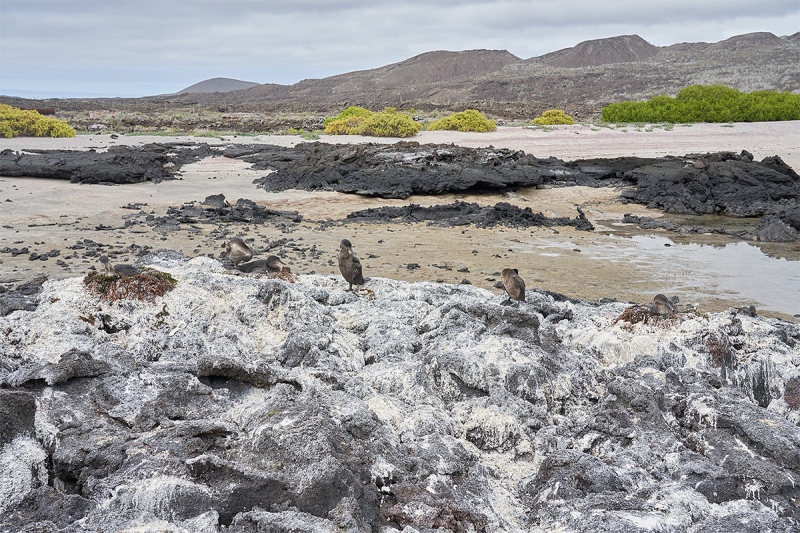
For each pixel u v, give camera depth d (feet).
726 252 62.85
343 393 20.65
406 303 31.01
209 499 15.79
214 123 192.13
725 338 26.30
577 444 20.79
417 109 262.88
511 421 21.09
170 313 26.48
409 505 16.60
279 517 15.05
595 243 65.41
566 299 39.29
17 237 59.67
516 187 93.81
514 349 24.47
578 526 16.08
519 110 250.16
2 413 17.48
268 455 17.21
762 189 89.30
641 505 16.87
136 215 72.08
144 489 15.89
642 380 22.95
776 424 19.76
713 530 15.75
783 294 48.73
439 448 19.21
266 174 101.55
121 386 20.92
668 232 72.23
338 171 93.09
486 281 50.01
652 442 20.02
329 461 16.43
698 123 176.14
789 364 25.86
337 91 590.14
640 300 46.01
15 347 23.95
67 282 28.45
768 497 17.33
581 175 102.06
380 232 67.51
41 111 219.00
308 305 27.66
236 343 25.52
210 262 35.86
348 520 15.12
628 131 155.43
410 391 22.94
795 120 179.11
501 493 18.48
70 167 91.25
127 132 156.87
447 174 90.89
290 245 59.98
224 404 20.53
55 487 17.07
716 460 18.98
